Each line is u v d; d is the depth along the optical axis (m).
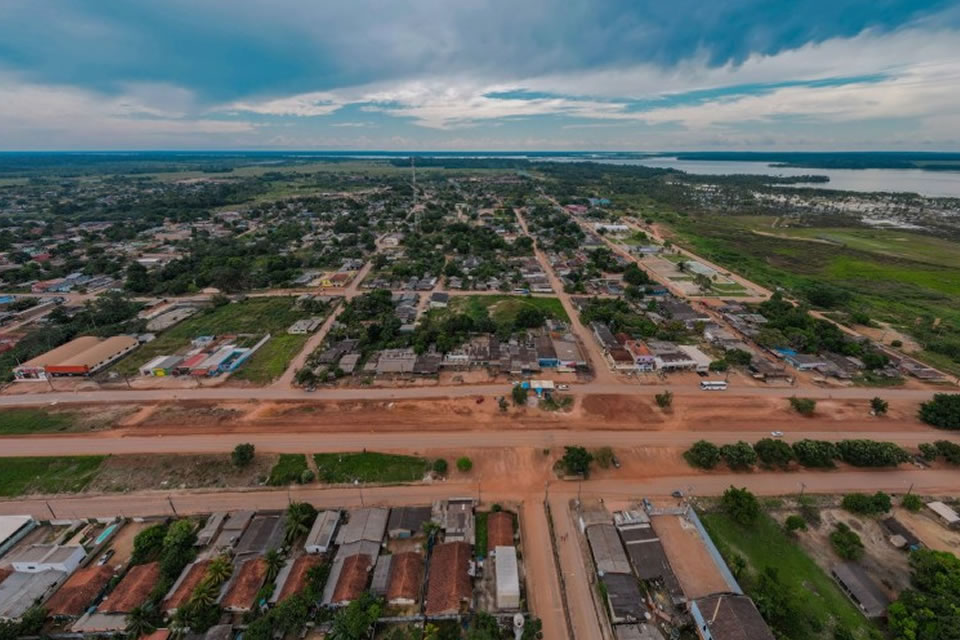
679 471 72.00
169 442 77.56
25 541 60.38
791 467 72.62
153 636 46.97
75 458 73.88
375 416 84.25
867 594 51.66
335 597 50.28
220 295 144.62
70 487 68.88
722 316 131.75
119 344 108.38
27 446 76.81
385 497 67.06
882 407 85.56
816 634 48.69
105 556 57.72
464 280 161.62
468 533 59.06
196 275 164.50
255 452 75.06
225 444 77.12
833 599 52.56
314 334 120.25
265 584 52.59
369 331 113.56
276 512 63.47
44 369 97.00
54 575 54.59
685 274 173.75
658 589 53.53
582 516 62.12
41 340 112.88
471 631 45.59
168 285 153.62
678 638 48.38
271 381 96.75
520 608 51.06
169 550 56.75
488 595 52.53
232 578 52.94
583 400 89.12
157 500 66.69
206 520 62.78
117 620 48.94
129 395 91.62
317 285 160.00
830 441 77.06
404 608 50.81
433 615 49.50
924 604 48.81
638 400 89.44
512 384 94.88
